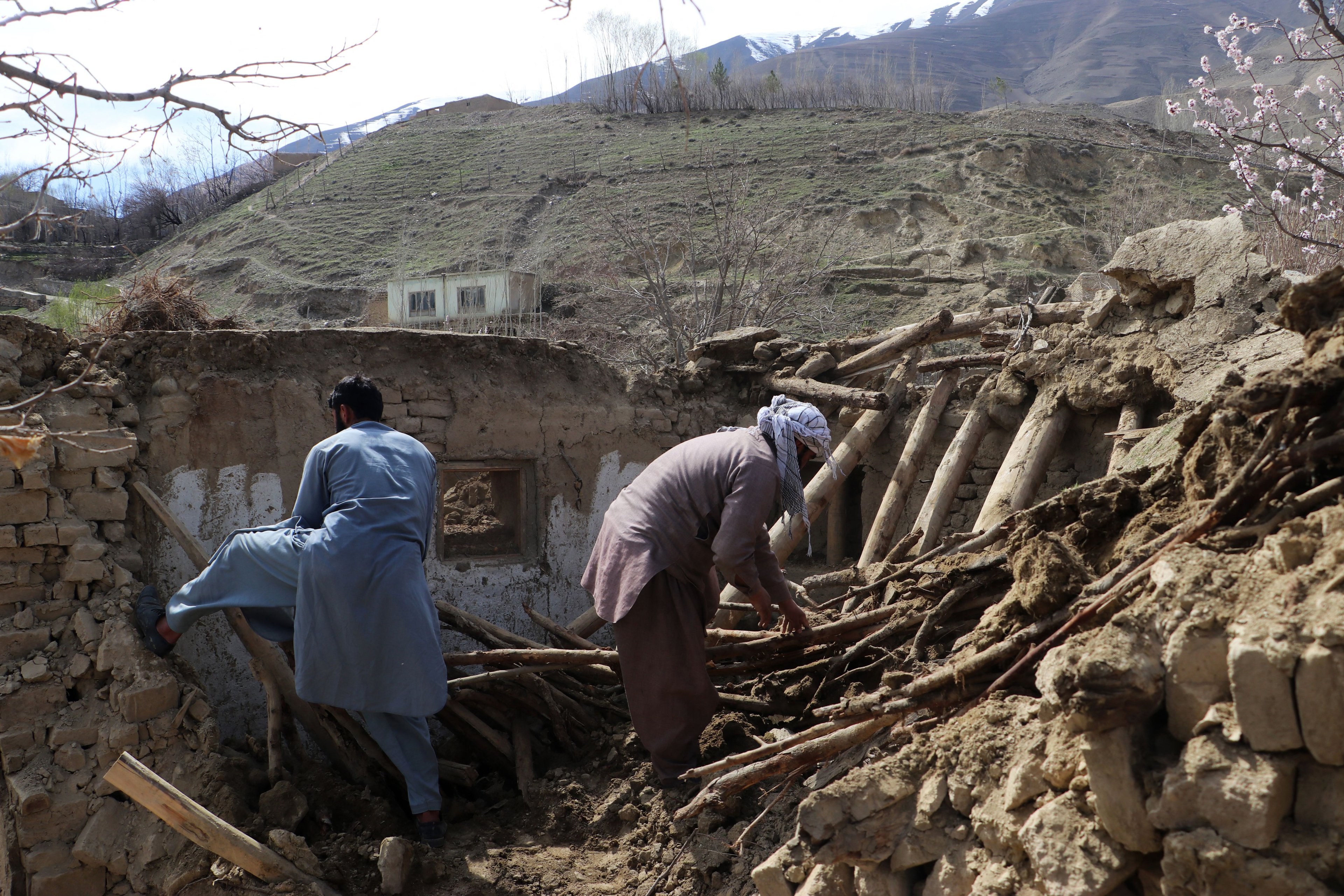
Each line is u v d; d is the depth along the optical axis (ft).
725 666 14.83
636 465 20.66
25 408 14.02
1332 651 6.61
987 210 92.22
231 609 14.30
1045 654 9.46
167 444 16.12
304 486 13.61
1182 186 98.63
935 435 20.61
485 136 135.13
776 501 13.76
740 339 21.93
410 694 12.81
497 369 19.43
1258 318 15.24
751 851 11.75
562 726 15.25
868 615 13.66
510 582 19.15
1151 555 9.14
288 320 82.94
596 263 73.00
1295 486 8.51
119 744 12.94
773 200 88.48
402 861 11.96
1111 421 17.63
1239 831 6.84
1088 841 7.72
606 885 12.34
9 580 13.78
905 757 9.57
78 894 12.37
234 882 11.84
